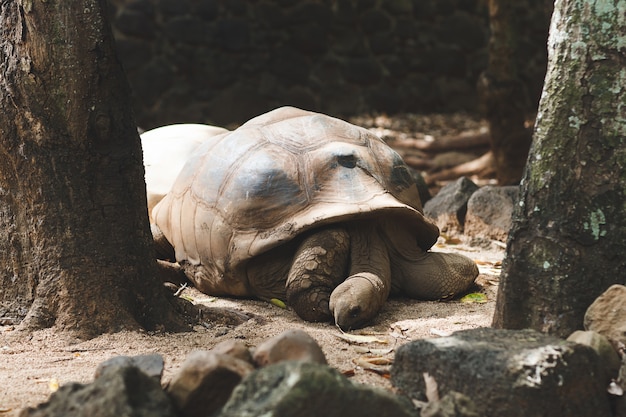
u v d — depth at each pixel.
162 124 19.78
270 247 6.32
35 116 5.58
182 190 7.29
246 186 6.55
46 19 5.48
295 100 20.86
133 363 4.07
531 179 4.96
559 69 4.91
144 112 19.64
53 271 5.64
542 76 21.69
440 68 21.67
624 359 4.12
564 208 4.83
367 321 6.11
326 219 6.22
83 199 5.66
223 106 20.27
